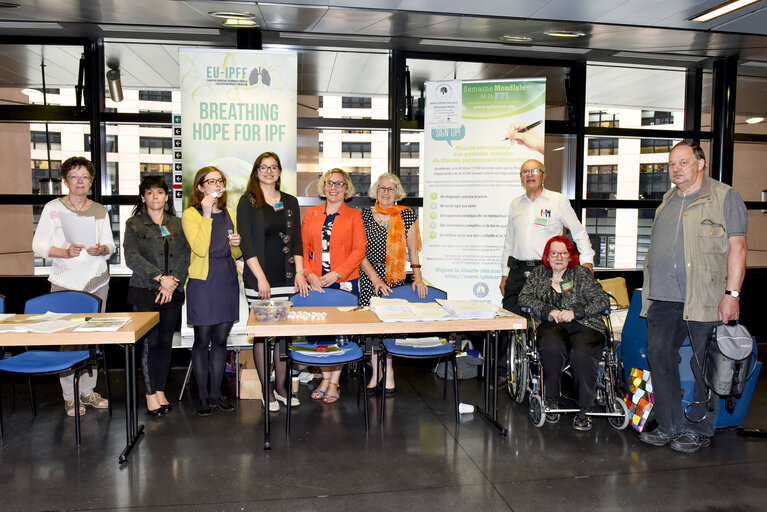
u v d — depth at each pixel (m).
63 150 5.23
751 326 6.04
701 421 3.21
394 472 2.82
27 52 4.98
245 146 4.38
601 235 6.02
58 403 3.93
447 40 5.00
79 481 2.70
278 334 2.92
